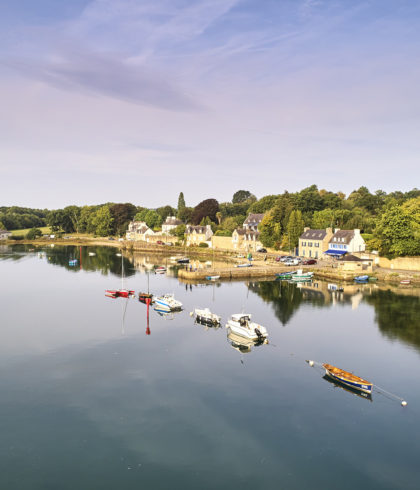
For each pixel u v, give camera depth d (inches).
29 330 2226.9
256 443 1205.7
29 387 1544.0
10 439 1219.2
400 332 2183.8
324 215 5659.5
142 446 1191.6
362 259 3959.2
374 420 1325.0
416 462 1123.9
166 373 1672.0
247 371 1692.9
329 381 1601.9
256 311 2659.9
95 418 1333.7
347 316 2511.1
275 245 5565.9
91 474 1074.1
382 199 6501.0
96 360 1804.9
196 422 1311.5
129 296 3142.2
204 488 1026.1
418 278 3587.6
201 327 2316.7
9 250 6850.4
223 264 4960.6
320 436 1239.5
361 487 1030.4
